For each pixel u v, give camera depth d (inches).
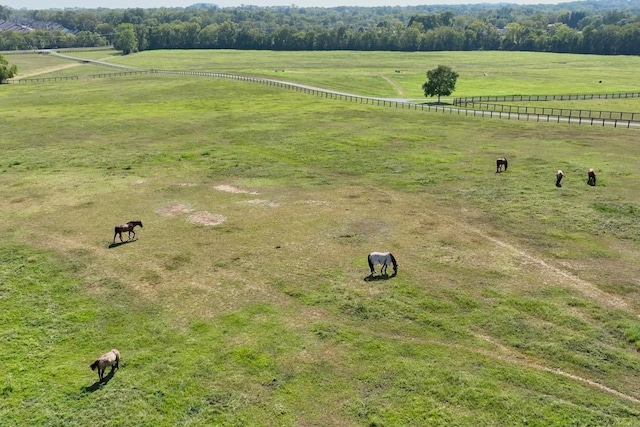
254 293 965.2
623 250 1123.9
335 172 1750.7
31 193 1558.8
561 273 1025.5
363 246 1156.5
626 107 3147.1
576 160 1807.3
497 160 1708.9
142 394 721.0
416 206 1411.2
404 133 2310.5
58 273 1057.5
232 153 2003.0
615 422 650.8
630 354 780.0
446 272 1034.1
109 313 909.8
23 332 858.8
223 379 743.1
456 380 730.2
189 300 946.1
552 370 750.5
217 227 1278.3
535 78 5019.7
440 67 3503.9
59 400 712.4
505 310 894.4
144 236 1233.4
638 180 1572.3
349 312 898.7
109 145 2164.1
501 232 1226.6
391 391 713.6
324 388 722.2
